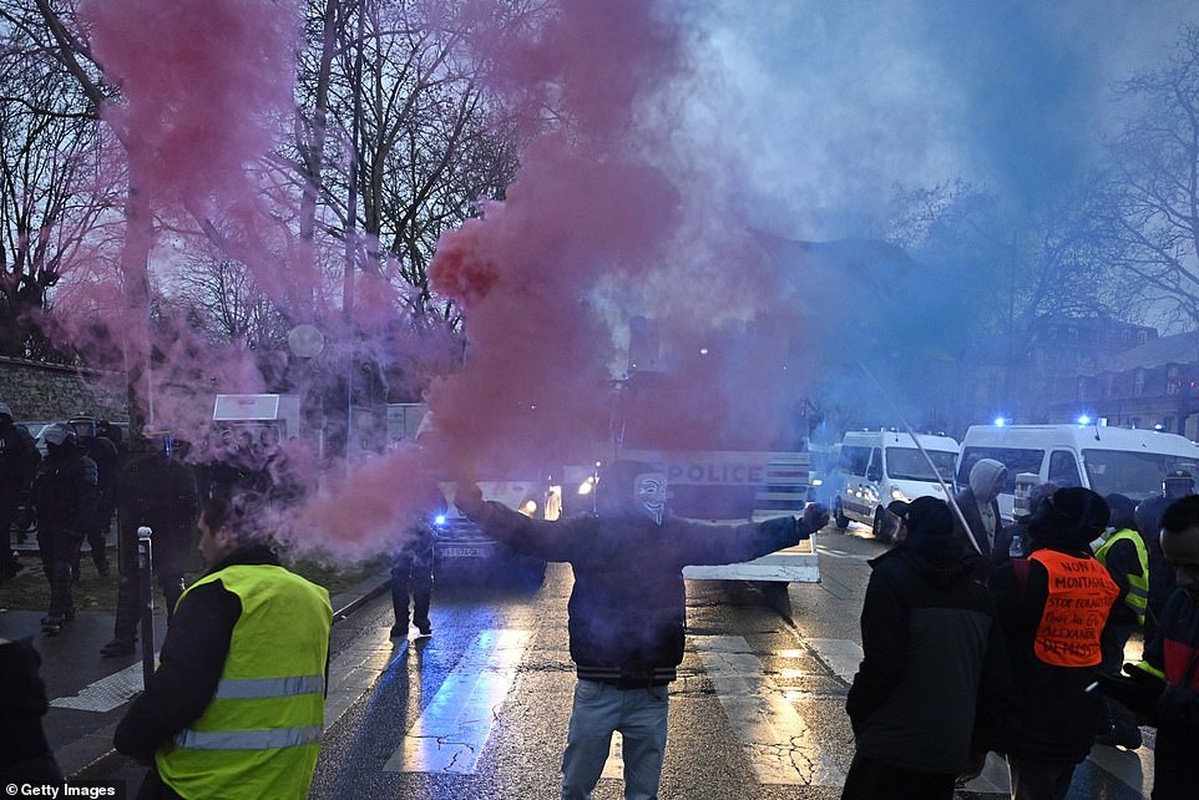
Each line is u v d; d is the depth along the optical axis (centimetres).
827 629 911
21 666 237
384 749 540
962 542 342
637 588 361
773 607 1028
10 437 953
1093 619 360
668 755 543
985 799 485
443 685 679
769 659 784
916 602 326
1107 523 366
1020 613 359
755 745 560
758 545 374
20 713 235
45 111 709
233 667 257
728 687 692
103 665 655
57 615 748
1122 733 551
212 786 253
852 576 1280
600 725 362
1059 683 357
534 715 606
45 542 788
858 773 337
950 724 319
